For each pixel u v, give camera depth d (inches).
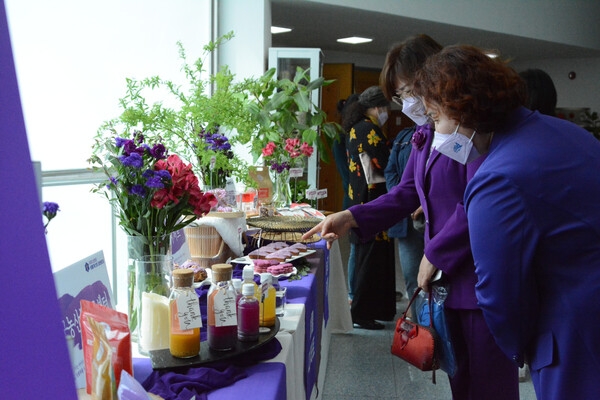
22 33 103.6
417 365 77.7
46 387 23.6
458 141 61.7
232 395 49.6
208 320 57.0
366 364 138.6
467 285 75.3
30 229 23.6
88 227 110.0
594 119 395.5
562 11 335.3
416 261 142.7
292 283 86.0
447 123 61.4
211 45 123.9
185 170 61.7
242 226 94.2
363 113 159.6
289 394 60.4
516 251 51.8
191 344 54.2
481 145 62.6
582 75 404.2
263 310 62.4
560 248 51.3
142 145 60.9
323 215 141.8
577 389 51.3
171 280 58.5
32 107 105.7
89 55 119.7
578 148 53.4
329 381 128.9
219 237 91.4
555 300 52.5
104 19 124.5
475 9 287.0
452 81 56.6
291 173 159.9
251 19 208.5
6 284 22.8
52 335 24.0
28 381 23.2
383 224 87.4
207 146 100.3
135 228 60.7
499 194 52.6
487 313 54.7
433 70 59.1
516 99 56.9
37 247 23.8
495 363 75.2
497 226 52.4
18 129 23.4
